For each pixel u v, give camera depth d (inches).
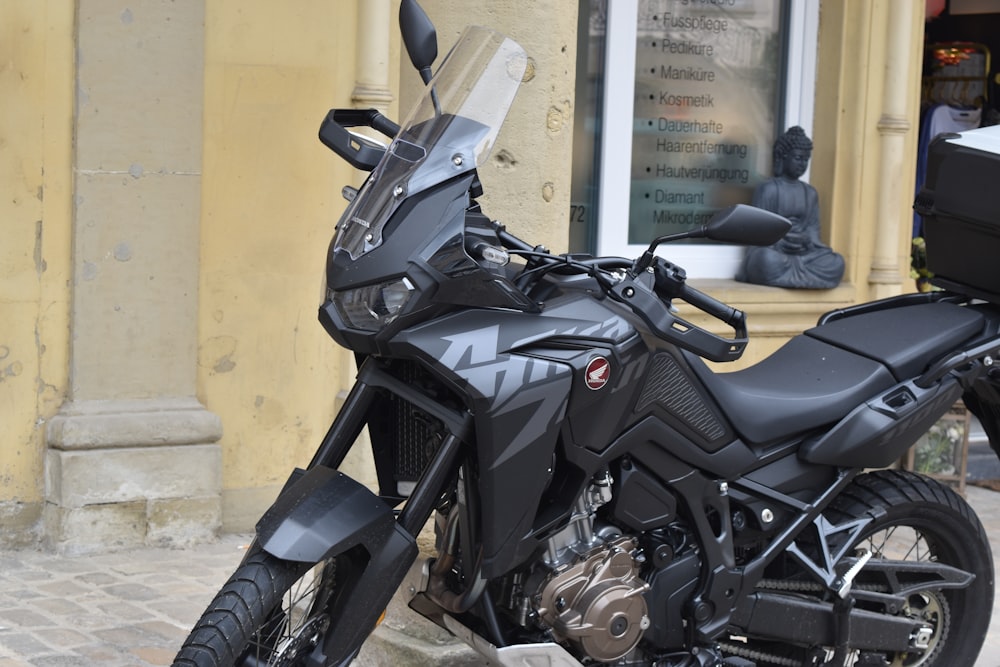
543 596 120.0
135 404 206.4
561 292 121.0
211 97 208.5
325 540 108.0
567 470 120.0
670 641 128.5
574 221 259.3
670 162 267.7
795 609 136.0
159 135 203.6
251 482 218.5
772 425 131.3
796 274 260.7
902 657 148.6
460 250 112.0
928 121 320.2
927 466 265.9
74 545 201.5
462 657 148.7
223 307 213.3
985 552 150.1
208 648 103.8
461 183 113.7
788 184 265.1
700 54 268.1
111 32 199.0
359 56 217.8
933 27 330.6
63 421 200.7
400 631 154.3
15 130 196.5
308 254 218.7
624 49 258.2
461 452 116.2
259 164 213.5
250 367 216.4
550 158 163.3
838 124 269.7
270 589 107.3
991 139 148.9
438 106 118.5
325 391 223.0
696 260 269.1
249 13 209.9
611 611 121.0
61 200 200.7
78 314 201.3
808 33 273.4
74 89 198.8
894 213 270.8
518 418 112.8
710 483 128.6
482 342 112.7
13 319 199.3
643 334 120.7
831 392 135.9
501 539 114.3
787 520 134.6
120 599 181.2
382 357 117.4
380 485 126.5
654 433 123.8
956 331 142.9
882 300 157.6
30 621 170.6
